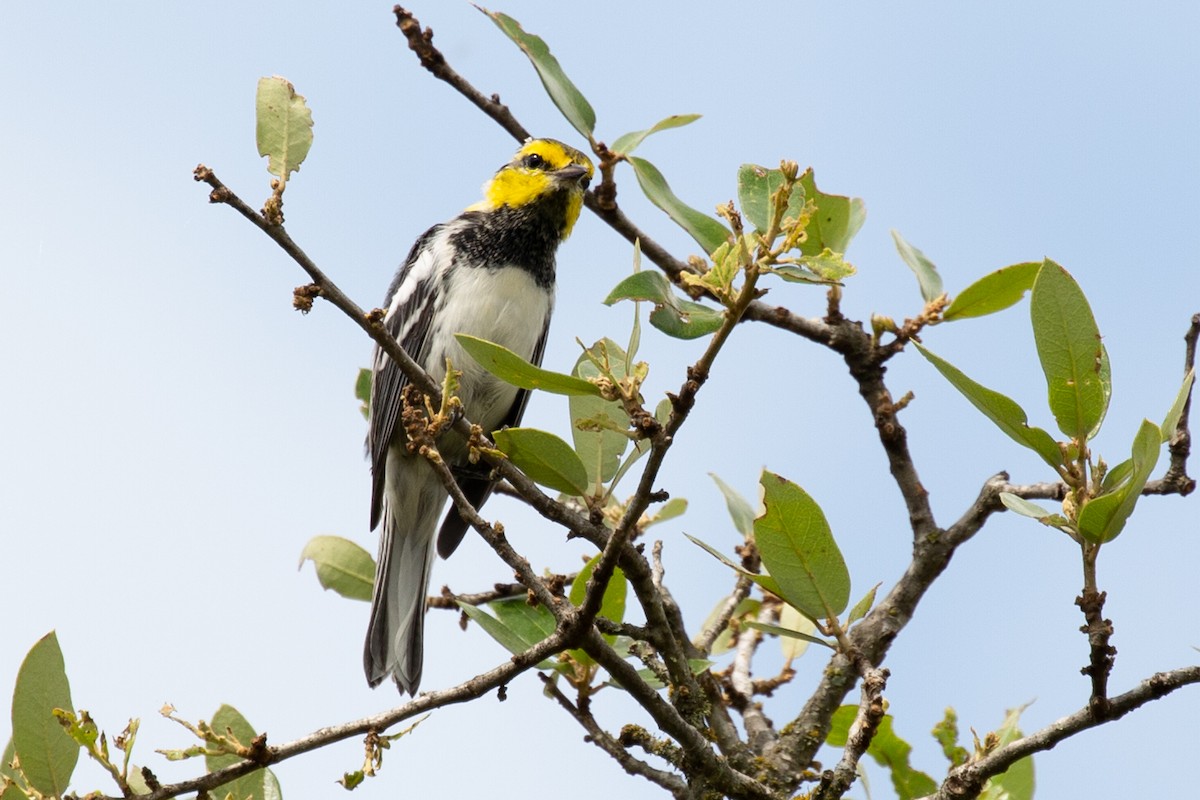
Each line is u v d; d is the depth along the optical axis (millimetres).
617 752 8844
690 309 7754
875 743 9742
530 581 7754
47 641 7043
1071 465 6793
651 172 9922
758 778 8953
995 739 7625
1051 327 6836
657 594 8180
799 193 7473
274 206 7441
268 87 7527
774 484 7652
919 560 9828
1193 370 6895
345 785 7262
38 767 6977
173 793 6938
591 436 9172
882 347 10297
